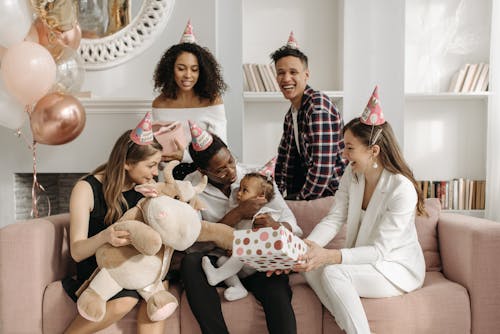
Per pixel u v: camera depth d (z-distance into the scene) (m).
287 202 2.05
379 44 3.13
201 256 1.68
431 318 1.62
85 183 1.71
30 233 1.61
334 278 1.58
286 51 2.37
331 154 2.28
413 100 3.45
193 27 2.82
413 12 3.43
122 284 1.52
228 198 1.90
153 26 2.81
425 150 3.47
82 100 2.57
